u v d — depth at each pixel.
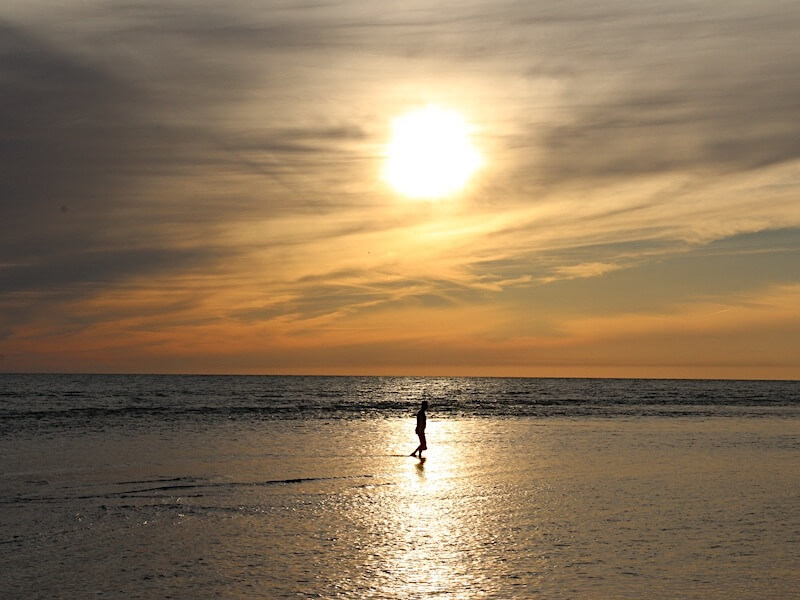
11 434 35.31
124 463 25.80
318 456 28.72
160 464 25.66
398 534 15.63
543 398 95.25
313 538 15.23
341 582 12.22
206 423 43.91
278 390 112.88
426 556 13.85
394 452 30.62
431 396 100.25
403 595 11.56
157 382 166.25
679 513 17.97
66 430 37.59
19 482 21.72
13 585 12.01
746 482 22.94
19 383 147.25
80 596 11.46
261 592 11.67
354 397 90.81
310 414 54.78
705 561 13.55
